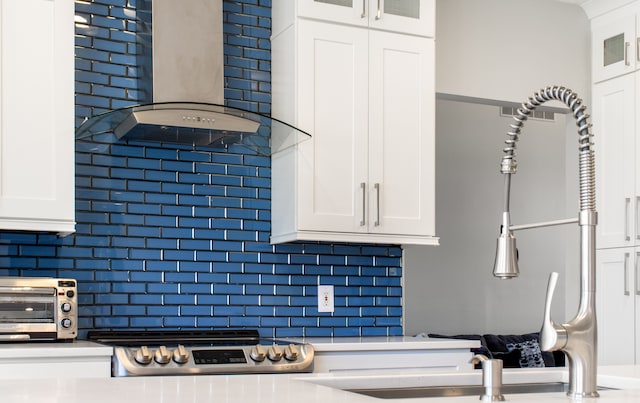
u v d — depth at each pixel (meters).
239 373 3.23
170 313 3.88
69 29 3.44
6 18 3.33
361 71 4.04
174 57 3.63
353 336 4.30
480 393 2.25
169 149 3.95
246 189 4.11
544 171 7.19
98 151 3.79
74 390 1.66
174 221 3.93
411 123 4.14
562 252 7.20
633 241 4.67
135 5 3.92
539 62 5.04
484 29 4.88
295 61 3.92
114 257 3.78
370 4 4.08
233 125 3.63
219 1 3.76
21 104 3.32
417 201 4.12
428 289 6.60
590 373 1.71
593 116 5.02
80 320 3.68
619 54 4.86
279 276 4.14
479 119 6.97
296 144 3.88
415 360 3.75
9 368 2.93
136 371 3.06
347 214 3.96
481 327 6.77
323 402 1.46
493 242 6.89
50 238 3.66
